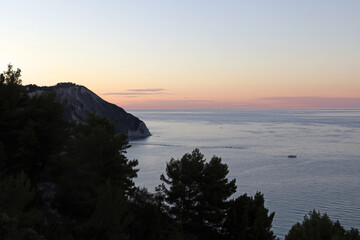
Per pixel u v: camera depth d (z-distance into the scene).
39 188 27.98
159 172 113.12
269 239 32.03
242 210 33.12
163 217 30.92
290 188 92.50
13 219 16.36
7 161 25.75
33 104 29.33
